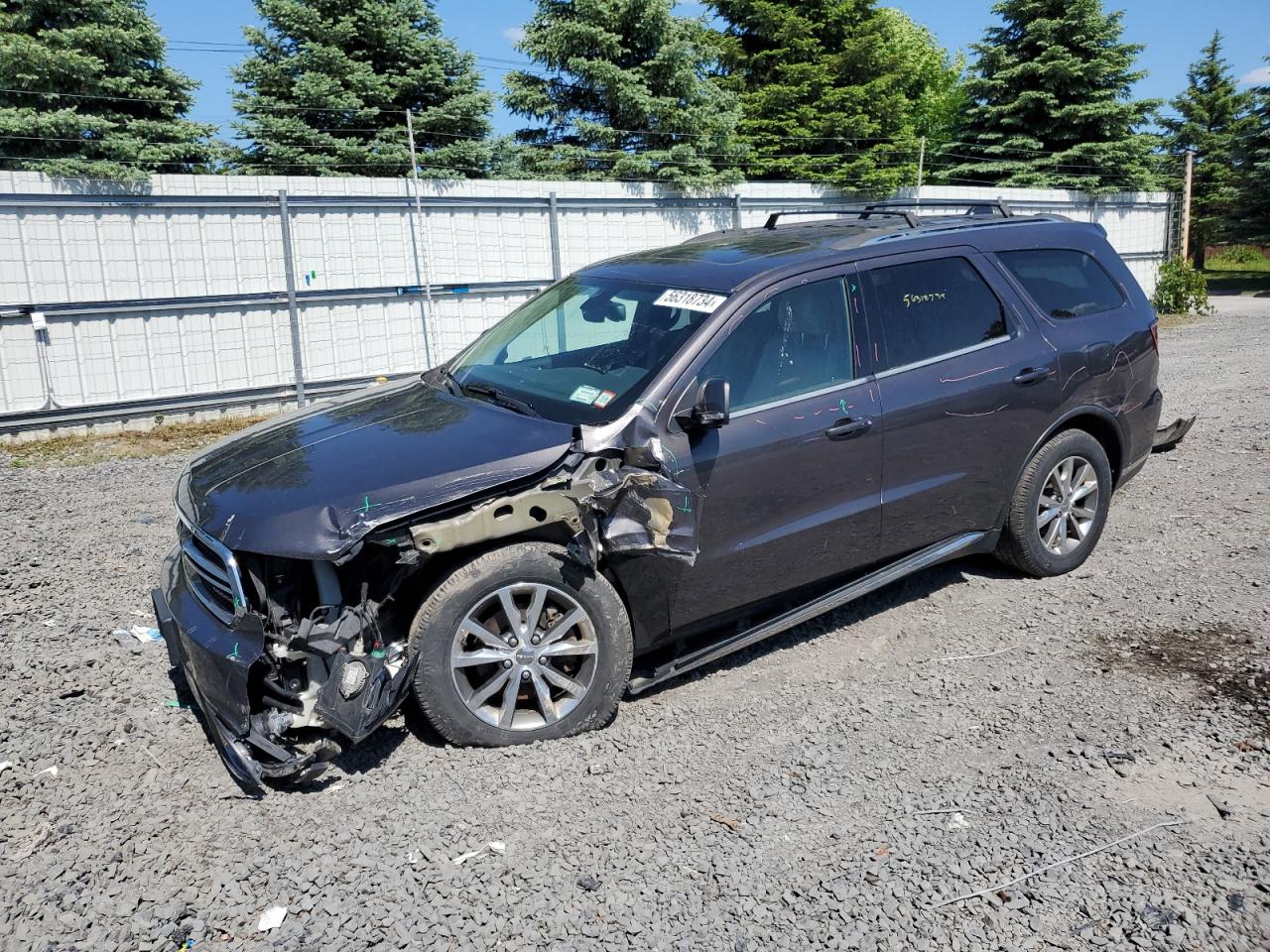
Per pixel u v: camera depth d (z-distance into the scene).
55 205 10.24
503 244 13.20
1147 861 3.19
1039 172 27.42
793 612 4.62
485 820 3.41
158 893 3.05
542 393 4.41
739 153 19.56
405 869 3.16
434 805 3.49
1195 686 4.31
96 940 2.85
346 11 17.86
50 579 5.79
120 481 8.40
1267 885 3.06
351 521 3.51
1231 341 16.14
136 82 15.80
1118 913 2.96
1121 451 5.82
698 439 4.12
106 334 10.70
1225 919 2.94
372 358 12.46
